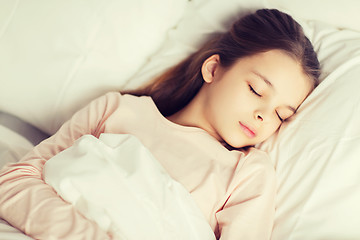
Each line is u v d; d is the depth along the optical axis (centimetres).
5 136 89
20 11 92
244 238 73
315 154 75
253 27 89
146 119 88
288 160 79
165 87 101
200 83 97
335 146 74
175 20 104
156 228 62
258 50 83
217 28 101
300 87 81
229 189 78
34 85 94
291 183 77
